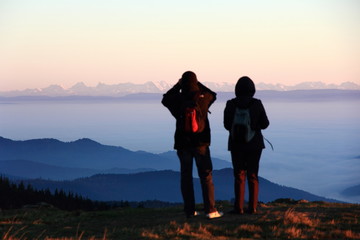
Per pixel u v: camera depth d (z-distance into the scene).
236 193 10.85
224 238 8.54
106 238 8.89
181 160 10.58
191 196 10.71
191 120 10.01
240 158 10.65
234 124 10.31
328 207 11.87
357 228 9.09
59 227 10.84
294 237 8.53
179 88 10.48
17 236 9.77
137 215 12.04
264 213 10.73
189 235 8.76
